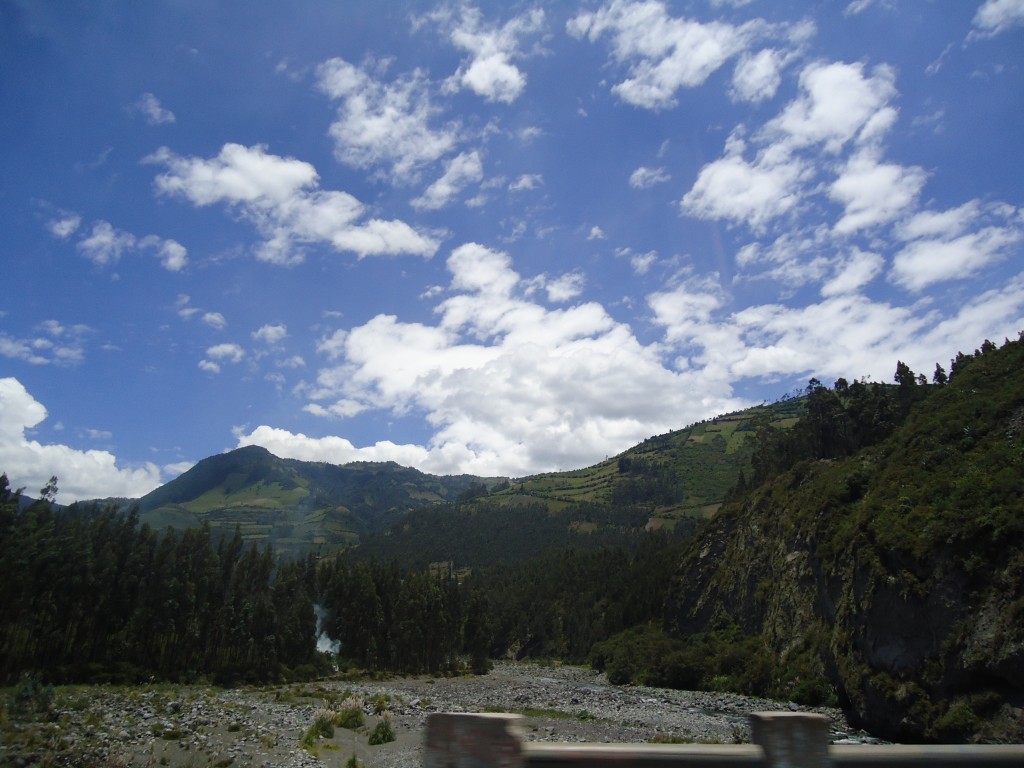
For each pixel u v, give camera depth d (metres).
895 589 39.81
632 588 116.44
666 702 59.28
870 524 45.62
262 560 84.44
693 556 91.88
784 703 54.00
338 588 91.75
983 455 42.03
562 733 39.41
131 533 71.50
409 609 94.12
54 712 38.31
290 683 71.81
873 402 84.12
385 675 83.88
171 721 38.56
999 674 31.98
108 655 62.25
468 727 3.61
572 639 122.12
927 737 34.81
